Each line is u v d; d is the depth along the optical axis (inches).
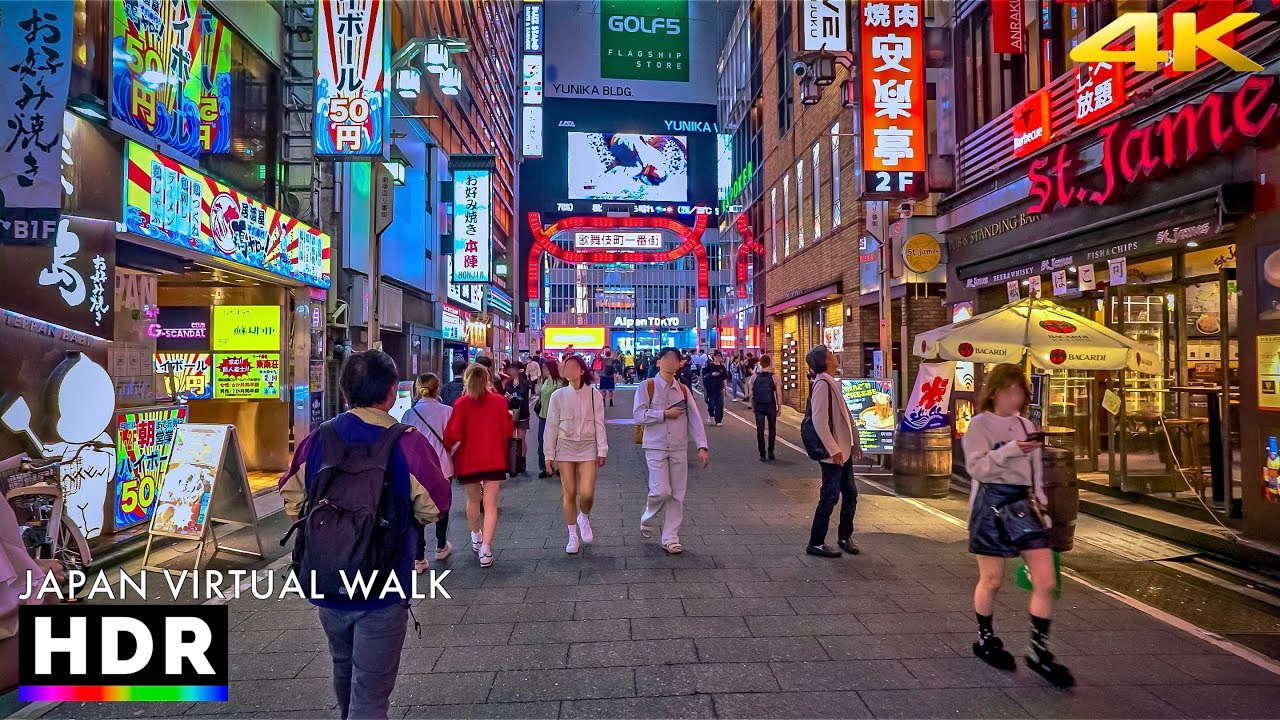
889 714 127.0
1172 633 165.0
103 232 223.3
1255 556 213.3
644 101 2191.2
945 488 318.0
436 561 230.7
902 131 379.6
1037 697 133.3
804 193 773.9
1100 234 286.8
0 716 129.6
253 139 384.5
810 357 242.1
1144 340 309.6
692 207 2103.8
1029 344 217.8
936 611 179.6
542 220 2130.9
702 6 2212.1
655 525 279.6
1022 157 335.0
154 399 279.9
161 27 264.7
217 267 323.0
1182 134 235.6
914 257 425.1
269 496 339.3
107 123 231.5
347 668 102.8
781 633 165.3
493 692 136.6
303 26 419.2
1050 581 143.2
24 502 179.9
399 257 650.8
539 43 1632.6
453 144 946.7
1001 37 351.3
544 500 338.0
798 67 443.5
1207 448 299.3
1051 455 161.8
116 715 130.8
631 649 156.8
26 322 204.1
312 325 421.7
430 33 782.5
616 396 1139.9
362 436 99.6
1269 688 136.6
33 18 186.9
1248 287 217.2
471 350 1113.4
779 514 298.8
